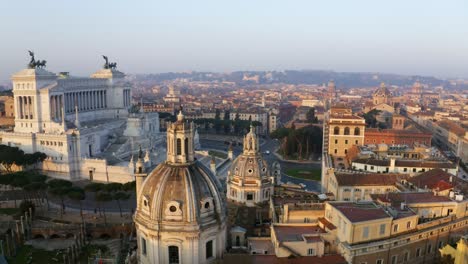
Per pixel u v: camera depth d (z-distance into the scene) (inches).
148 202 3304.6
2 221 5738.2
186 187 3253.0
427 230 4050.2
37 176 6786.4
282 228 4173.2
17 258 4825.3
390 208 4062.5
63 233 5418.3
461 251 3666.3
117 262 4606.3
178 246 3255.4
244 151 5693.9
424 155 7568.9
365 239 3705.7
